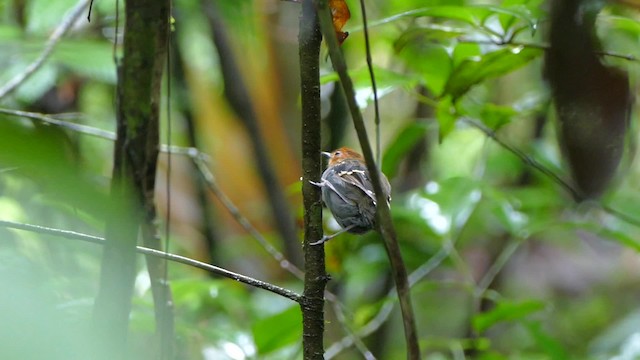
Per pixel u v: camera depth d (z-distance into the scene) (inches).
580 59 183.3
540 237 573.3
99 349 91.6
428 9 278.7
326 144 486.9
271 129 494.6
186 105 490.0
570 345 565.0
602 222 439.5
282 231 493.0
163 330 257.4
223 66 483.5
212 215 498.3
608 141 192.7
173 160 498.6
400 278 154.9
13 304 86.9
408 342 153.6
